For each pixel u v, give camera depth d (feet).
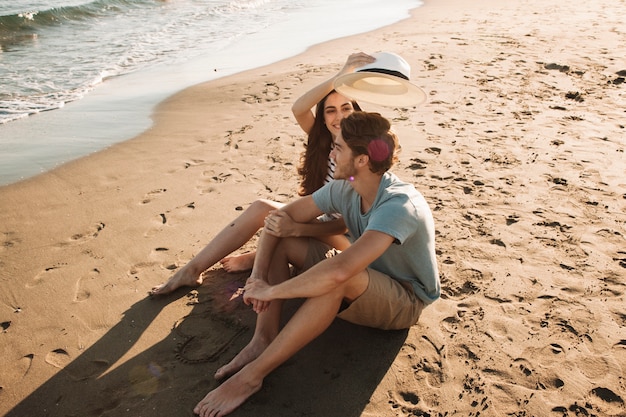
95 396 8.45
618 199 14.17
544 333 9.59
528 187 14.99
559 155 16.98
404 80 8.75
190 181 15.98
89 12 48.70
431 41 34.88
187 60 32.91
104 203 14.65
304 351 9.37
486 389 8.50
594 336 9.47
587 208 13.78
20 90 26.40
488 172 15.97
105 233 13.10
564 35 34.91
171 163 17.37
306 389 8.57
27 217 13.97
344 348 9.41
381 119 8.07
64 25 43.75
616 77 25.18
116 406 8.26
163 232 13.12
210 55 34.30
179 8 54.19
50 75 29.19
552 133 18.81
